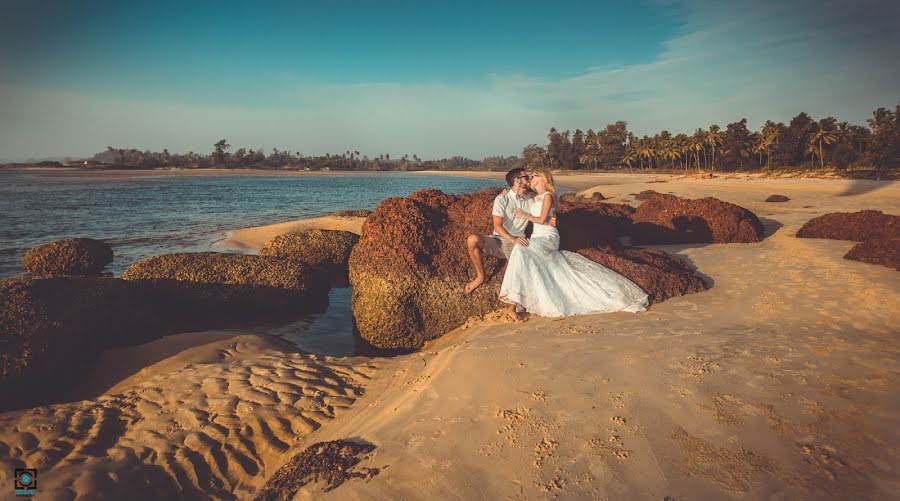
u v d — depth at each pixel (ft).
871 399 10.65
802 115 259.60
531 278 18.24
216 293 26.07
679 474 9.00
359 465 10.45
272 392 14.80
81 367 17.89
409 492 9.46
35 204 111.75
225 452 12.08
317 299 28.22
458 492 9.27
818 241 29.63
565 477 9.29
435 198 24.08
